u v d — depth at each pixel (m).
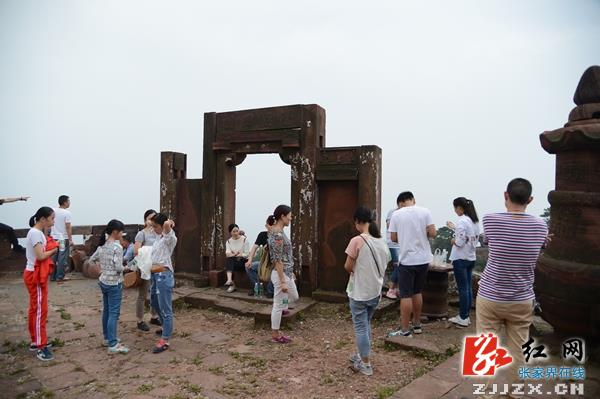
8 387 3.98
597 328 4.27
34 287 4.69
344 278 7.02
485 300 3.31
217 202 8.20
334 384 3.97
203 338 5.43
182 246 8.77
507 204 3.36
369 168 6.75
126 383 4.07
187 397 3.75
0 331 5.75
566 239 4.54
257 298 6.94
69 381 4.12
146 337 5.47
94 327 5.91
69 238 9.42
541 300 4.72
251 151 7.82
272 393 3.82
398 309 6.41
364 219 4.13
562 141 4.55
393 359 4.52
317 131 7.18
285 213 5.17
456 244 5.43
